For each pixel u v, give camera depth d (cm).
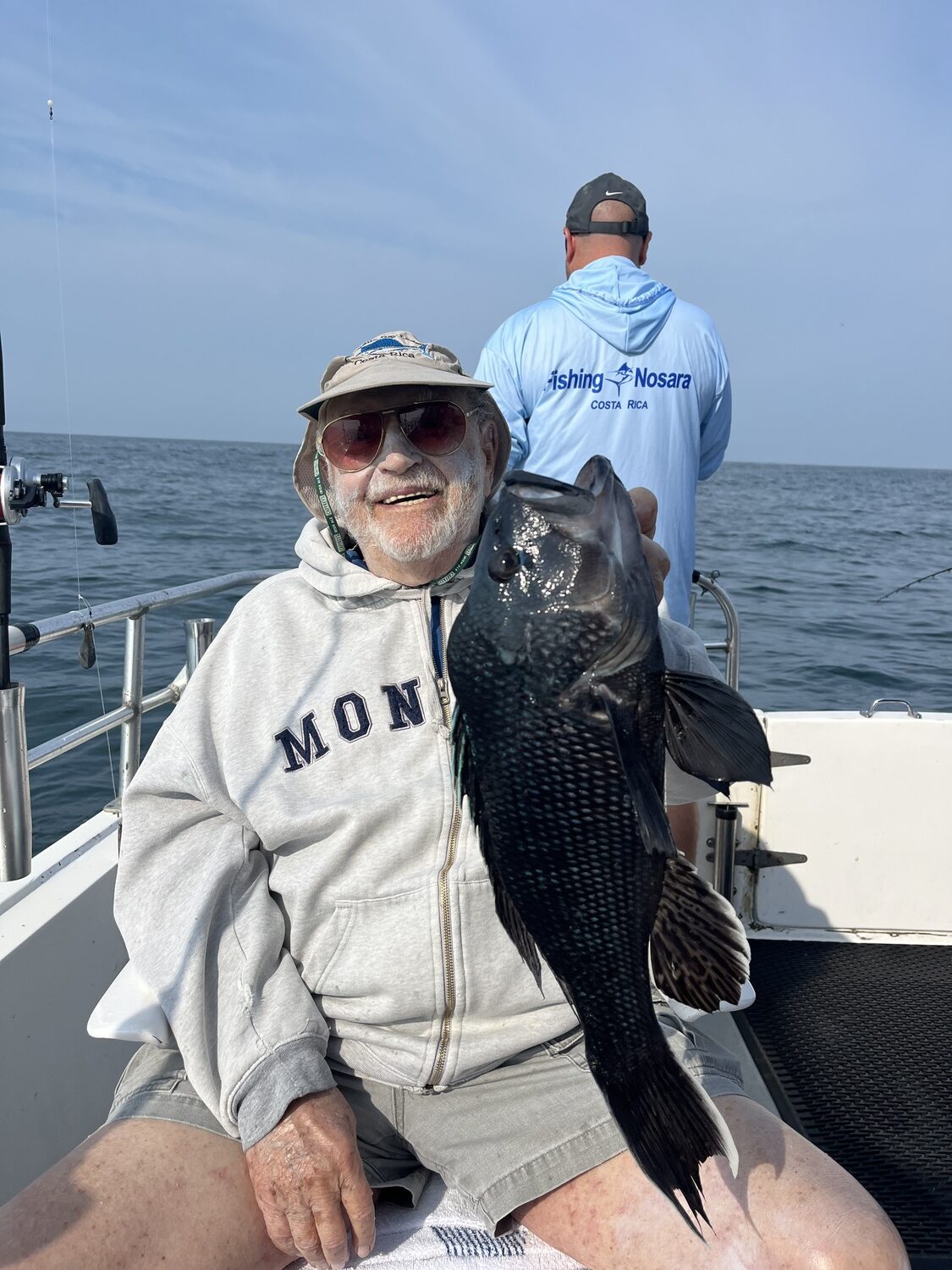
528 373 349
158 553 1589
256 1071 175
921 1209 214
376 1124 194
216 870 193
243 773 197
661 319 341
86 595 1138
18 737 250
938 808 332
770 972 318
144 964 189
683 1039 193
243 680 205
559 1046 193
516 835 150
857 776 331
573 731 144
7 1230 156
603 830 146
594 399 344
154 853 202
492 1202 175
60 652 867
